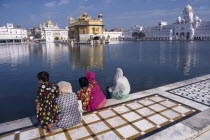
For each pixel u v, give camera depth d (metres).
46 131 2.83
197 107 3.74
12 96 6.06
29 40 87.31
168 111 3.56
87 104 3.58
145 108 3.71
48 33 80.94
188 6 76.44
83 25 52.47
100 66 12.31
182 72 9.69
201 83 5.67
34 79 8.62
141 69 10.81
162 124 3.04
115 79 4.14
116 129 2.89
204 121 3.11
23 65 13.44
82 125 3.02
